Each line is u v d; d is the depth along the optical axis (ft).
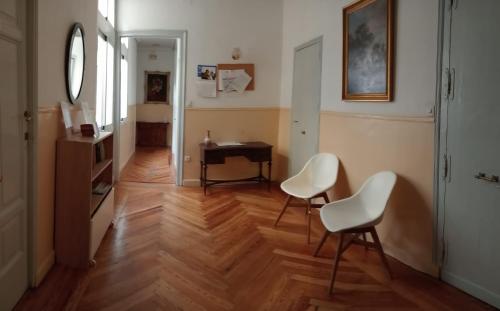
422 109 9.08
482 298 7.94
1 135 6.41
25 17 7.20
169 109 33.45
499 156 7.48
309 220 11.30
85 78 11.53
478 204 7.91
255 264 9.61
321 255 10.30
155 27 17.61
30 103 7.47
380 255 8.88
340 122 12.67
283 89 18.43
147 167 22.95
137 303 7.55
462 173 8.18
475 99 7.84
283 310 7.49
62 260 9.10
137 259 9.66
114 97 18.28
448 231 8.56
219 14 17.85
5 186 6.62
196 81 17.97
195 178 18.47
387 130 10.26
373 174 10.88
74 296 7.72
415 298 8.08
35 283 7.93
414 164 9.34
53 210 8.95
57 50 8.89
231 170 18.80
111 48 17.52
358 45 11.44
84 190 8.95
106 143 12.10
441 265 8.77
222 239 11.33
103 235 10.69
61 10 9.05
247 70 18.31
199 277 8.79
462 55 8.05
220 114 18.37
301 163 16.20
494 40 7.47
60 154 8.88
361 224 8.51
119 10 17.49
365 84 11.14
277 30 18.35
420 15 9.09
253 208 14.80
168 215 13.55
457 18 8.12
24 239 7.57
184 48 17.72
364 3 11.05
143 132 33.09
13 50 6.81
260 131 18.92
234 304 7.66
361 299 8.00
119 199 15.55
